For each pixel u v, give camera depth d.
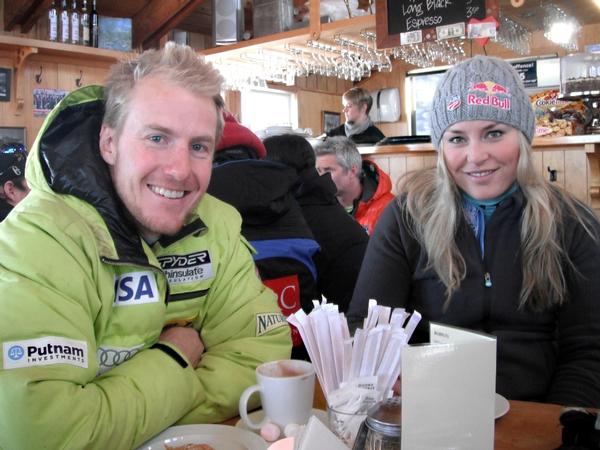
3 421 0.80
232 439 0.87
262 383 0.91
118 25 3.42
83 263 0.95
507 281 1.37
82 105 1.07
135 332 1.04
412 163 3.76
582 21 4.64
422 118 6.49
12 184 2.65
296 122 6.07
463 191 1.44
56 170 1.01
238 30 3.64
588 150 3.20
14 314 0.83
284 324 1.21
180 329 1.12
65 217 0.97
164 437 0.91
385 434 0.67
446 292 1.42
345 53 3.50
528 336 1.36
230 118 1.76
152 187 1.04
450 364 0.65
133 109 1.01
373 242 1.55
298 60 3.72
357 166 3.10
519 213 1.38
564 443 0.79
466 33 2.74
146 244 1.09
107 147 1.06
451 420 0.65
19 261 0.88
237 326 1.19
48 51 3.21
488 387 0.66
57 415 0.81
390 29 2.90
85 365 0.88
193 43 5.00
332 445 0.67
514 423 0.90
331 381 0.84
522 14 3.51
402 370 0.64
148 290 1.05
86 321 0.92
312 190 1.97
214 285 1.22
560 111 3.63
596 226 1.38
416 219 1.47
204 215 1.24
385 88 6.62
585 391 1.24
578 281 1.35
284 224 1.64
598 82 3.59
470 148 1.36
